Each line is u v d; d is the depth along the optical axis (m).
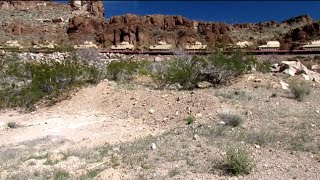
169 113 13.45
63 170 8.23
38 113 15.81
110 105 15.50
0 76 22.05
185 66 19.44
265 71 22.72
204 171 7.79
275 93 16.16
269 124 11.22
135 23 65.12
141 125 12.79
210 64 19.53
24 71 22.72
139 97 15.63
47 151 10.18
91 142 11.04
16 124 14.02
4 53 33.25
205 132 10.51
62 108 16.03
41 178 7.85
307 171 7.60
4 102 17.34
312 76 21.88
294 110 13.12
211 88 17.98
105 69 22.56
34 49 40.56
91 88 17.75
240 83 18.89
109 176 7.61
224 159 8.25
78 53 30.77
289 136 9.94
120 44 58.06
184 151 8.99
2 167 8.84
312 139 9.65
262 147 9.21
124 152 9.33
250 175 7.50
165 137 10.41
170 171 7.81
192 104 13.70
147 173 7.77
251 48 40.47
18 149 10.62
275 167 7.87
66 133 12.44
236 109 13.04
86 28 65.44
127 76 21.69
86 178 7.61
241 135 10.09
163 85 19.14
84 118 14.27
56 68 19.09
